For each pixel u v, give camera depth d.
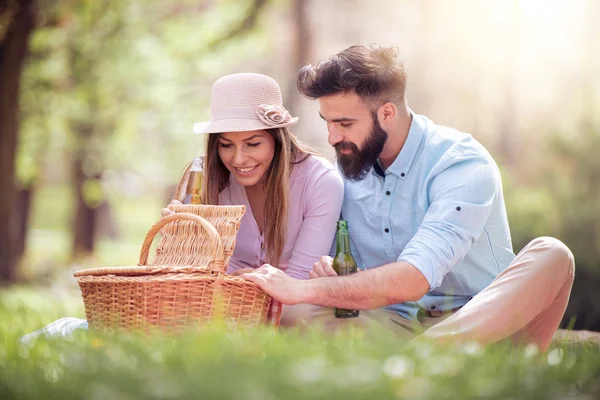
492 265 6.15
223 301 5.11
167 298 5.02
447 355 3.97
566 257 5.24
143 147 28.67
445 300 6.15
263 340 4.18
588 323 14.44
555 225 15.72
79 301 16.31
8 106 20.53
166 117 25.55
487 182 5.91
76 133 25.47
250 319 5.23
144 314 5.03
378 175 6.36
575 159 17.16
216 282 5.05
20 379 3.58
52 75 23.38
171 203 6.11
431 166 6.16
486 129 26.72
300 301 5.25
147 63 23.91
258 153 6.16
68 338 4.80
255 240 6.48
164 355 3.83
